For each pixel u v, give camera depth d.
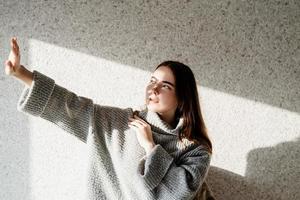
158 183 0.93
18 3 1.17
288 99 1.23
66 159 1.23
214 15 1.20
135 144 0.98
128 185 0.96
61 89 0.90
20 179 1.23
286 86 1.22
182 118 1.04
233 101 1.23
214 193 1.25
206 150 1.04
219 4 1.19
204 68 1.21
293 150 1.24
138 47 1.20
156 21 1.19
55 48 1.19
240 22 1.20
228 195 1.25
